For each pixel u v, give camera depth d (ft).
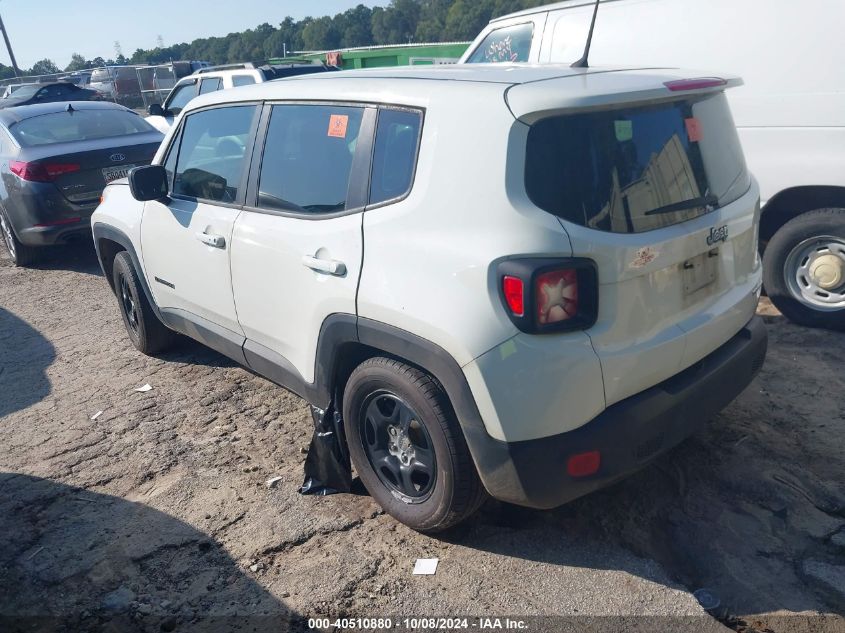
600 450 8.77
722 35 16.58
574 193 8.57
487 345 8.50
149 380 16.58
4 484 12.66
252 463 12.82
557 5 19.45
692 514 10.62
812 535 10.07
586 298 8.52
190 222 13.70
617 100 8.76
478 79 9.69
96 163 25.55
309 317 11.04
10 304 23.45
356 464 11.11
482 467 9.06
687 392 9.50
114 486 12.39
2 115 27.73
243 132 12.81
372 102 10.43
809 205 16.78
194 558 10.44
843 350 15.55
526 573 9.70
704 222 9.58
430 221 9.25
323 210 10.90
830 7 15.24
